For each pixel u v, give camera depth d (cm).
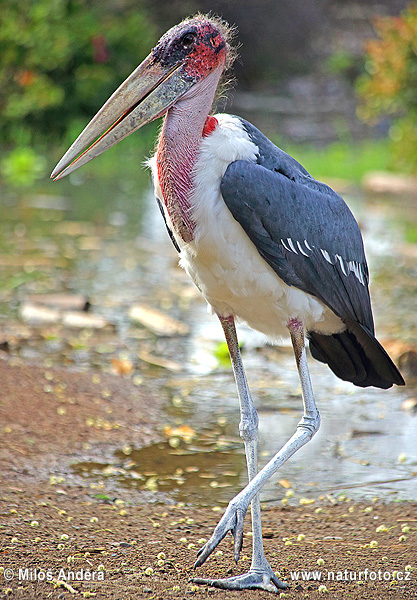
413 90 2566
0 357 1090
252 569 593
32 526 669
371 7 5538
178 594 563
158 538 665
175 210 614
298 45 5088
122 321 1296
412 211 2266
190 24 620
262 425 928
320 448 873
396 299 1449
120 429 898
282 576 602
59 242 1808
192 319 1327
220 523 571
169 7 4356
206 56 615
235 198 594
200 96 616
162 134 619
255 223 599
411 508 732
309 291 634
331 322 675
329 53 5188
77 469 797
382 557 635
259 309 641
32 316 1277
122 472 797
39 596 548
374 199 2431
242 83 4869
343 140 3481
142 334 1240
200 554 572
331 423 940
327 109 4344
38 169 2670
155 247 1814
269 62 4925
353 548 653
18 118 3122
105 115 619
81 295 1391
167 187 615
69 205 2252
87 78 3228
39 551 623
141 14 3931
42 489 748
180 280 1554
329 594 573
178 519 706
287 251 614
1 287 1434
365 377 716
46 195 2392
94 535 662
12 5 3212
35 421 895
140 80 619
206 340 1228
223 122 624
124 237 1894
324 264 638
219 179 602
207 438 888
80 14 3438
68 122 3212
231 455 847
